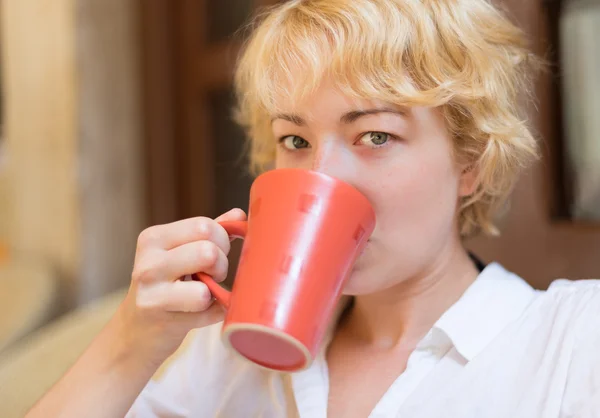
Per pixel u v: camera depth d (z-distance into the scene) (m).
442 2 0.70
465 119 0.71
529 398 0.66
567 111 1.09
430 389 0.70
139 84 1.86
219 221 0.66
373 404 0.74
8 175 2.02
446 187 0.70
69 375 0.73
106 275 1.84
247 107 0.97
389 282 0.69
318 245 0.56
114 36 1.81
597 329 0.66
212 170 1.77
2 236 2.07
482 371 0.69
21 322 1.48
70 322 1.30
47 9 1.79
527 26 1.08
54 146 1.83
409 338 0.77
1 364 1.29
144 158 1.87
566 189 1.11
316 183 0.57
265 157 0.93
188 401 0.87
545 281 1.11
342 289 0.59
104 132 1.81
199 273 0.62
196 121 1.77
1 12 1.98
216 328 0.90
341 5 0.67
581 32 1.07
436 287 0.77
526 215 1.12
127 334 0.70
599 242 1.05
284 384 0.81
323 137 0.67
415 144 0.67
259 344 0.57
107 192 1.83
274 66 0.69
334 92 0.65
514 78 0.79
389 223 0.67
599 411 0.61
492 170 0.74
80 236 1.79
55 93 1.81
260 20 0.87
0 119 2.06
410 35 0.66
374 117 0.65
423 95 0.64
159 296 0.64
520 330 0.71
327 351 0.83
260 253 0.57
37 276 1.75
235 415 0.84
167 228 0.65
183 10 1.78
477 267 0.85
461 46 0.70
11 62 1.96
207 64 1.71
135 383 0.71
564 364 0.65
